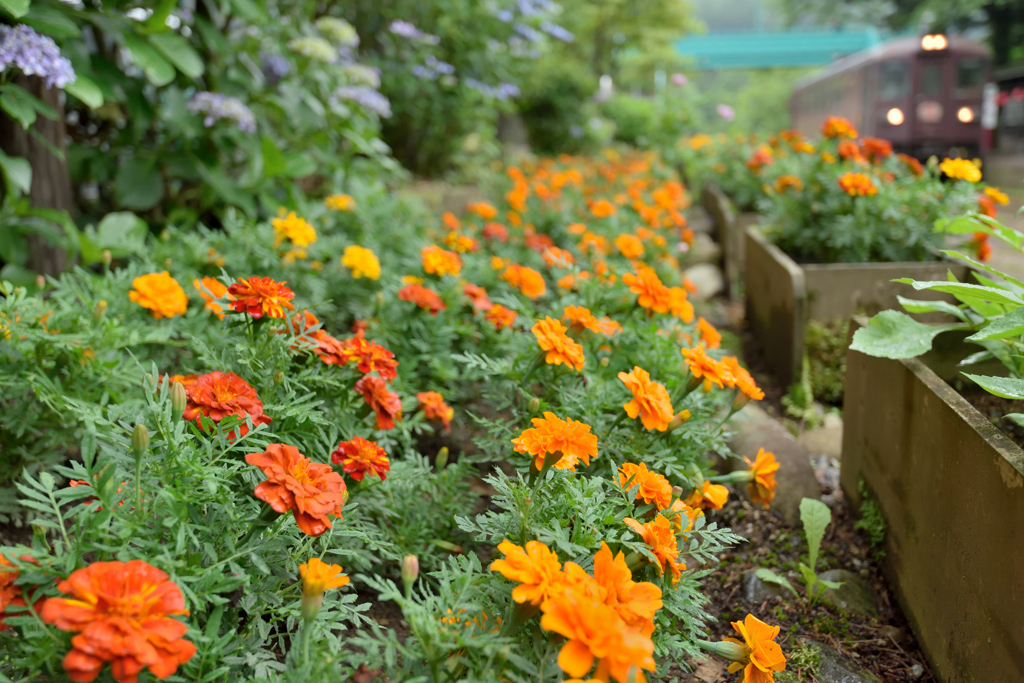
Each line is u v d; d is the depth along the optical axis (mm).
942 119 10500
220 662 1343
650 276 2439
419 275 3287
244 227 3133
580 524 1475
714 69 25766
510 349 2547
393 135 7836
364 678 1641
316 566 1193
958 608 1769
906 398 2170
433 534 2049
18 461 2023
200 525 1404
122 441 1455
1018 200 4535
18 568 1148
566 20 12062
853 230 3902
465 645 1213
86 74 3223
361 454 1698
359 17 6898
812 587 2170
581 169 8461
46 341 1994
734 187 7094
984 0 5195
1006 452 1579
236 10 3934
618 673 1059
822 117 16109
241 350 1855
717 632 2051
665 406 1791
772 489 2043
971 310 2443
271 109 4570
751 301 4660
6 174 2689
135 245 2879
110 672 1166
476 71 7891
